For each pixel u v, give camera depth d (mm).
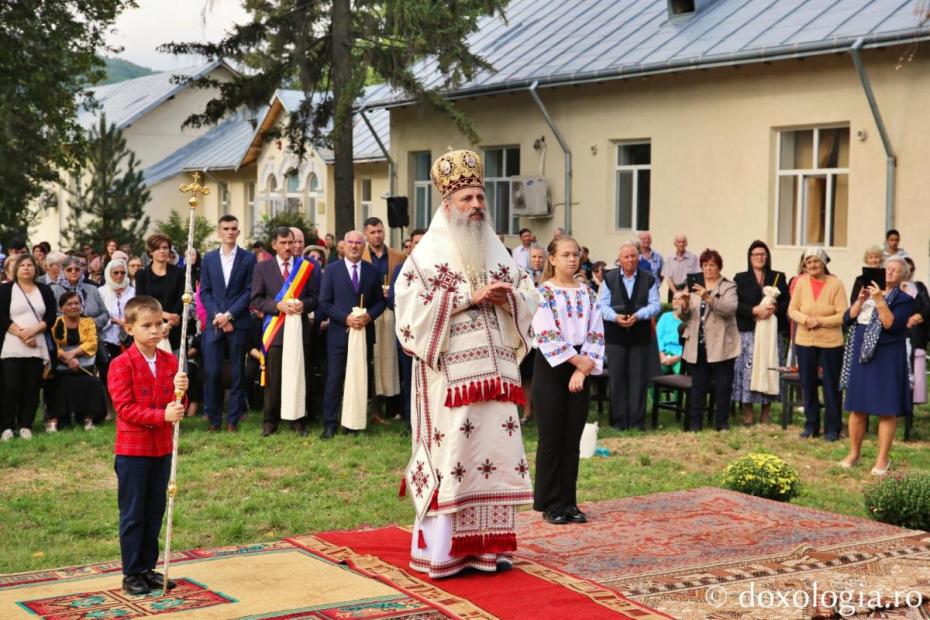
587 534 6965
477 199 6113
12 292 11383
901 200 16359
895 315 9727
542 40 23250
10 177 26312
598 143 21078
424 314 5902
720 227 18938
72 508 8484
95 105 30688
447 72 20828
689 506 7793
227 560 6406
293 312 11289
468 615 5289
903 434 11727
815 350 11414
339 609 5406
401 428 11859
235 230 11750
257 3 20547
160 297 12000
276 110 34188
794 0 18750
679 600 5566
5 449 10578
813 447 11000
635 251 11836
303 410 11328
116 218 30875
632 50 20250
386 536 6941
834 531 7008
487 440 5965
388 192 26734
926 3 15922
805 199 17969
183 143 45438
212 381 11719
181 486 9180
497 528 5969
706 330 11766
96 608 5457
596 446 10797
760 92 18156
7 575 6191
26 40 25891
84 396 11844
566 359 7137
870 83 16609
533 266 12477
